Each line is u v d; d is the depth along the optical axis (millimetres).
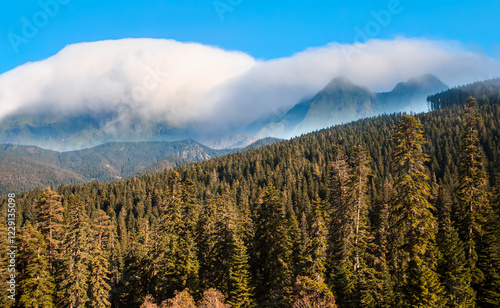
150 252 44344
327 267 36281
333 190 41094
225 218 38781
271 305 35469
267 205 39094
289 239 39969
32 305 32375
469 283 31688
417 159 25547
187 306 26953
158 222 46156
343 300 31094
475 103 31469
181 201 41219
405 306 26891
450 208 57406
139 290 45844
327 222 40375
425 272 25344
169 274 38250
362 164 34625
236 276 34625
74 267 34438
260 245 40344
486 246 33312
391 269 38094
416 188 25234
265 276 38500
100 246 42250
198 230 43719
